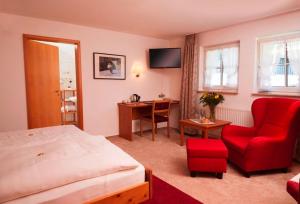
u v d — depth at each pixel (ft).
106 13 10.58
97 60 13.70
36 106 12.21
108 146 6.19
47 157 5.01
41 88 12.57
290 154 8.85
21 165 4.57
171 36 15.85
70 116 18.93
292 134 8.70
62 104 18.35
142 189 5.23
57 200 4.10
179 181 8.18
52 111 13.53
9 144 6.26
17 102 11.17
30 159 4.90
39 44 12.34
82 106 13.33
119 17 11.23
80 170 4.60
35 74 12.09
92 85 13.67
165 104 14.24
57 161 4.78
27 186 4.00
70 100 18.66
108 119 14.56
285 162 8.79
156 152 11.48
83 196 4.43
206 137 10.62
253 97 11.93
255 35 11.69
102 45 13.84
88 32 13.19
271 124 9.51
